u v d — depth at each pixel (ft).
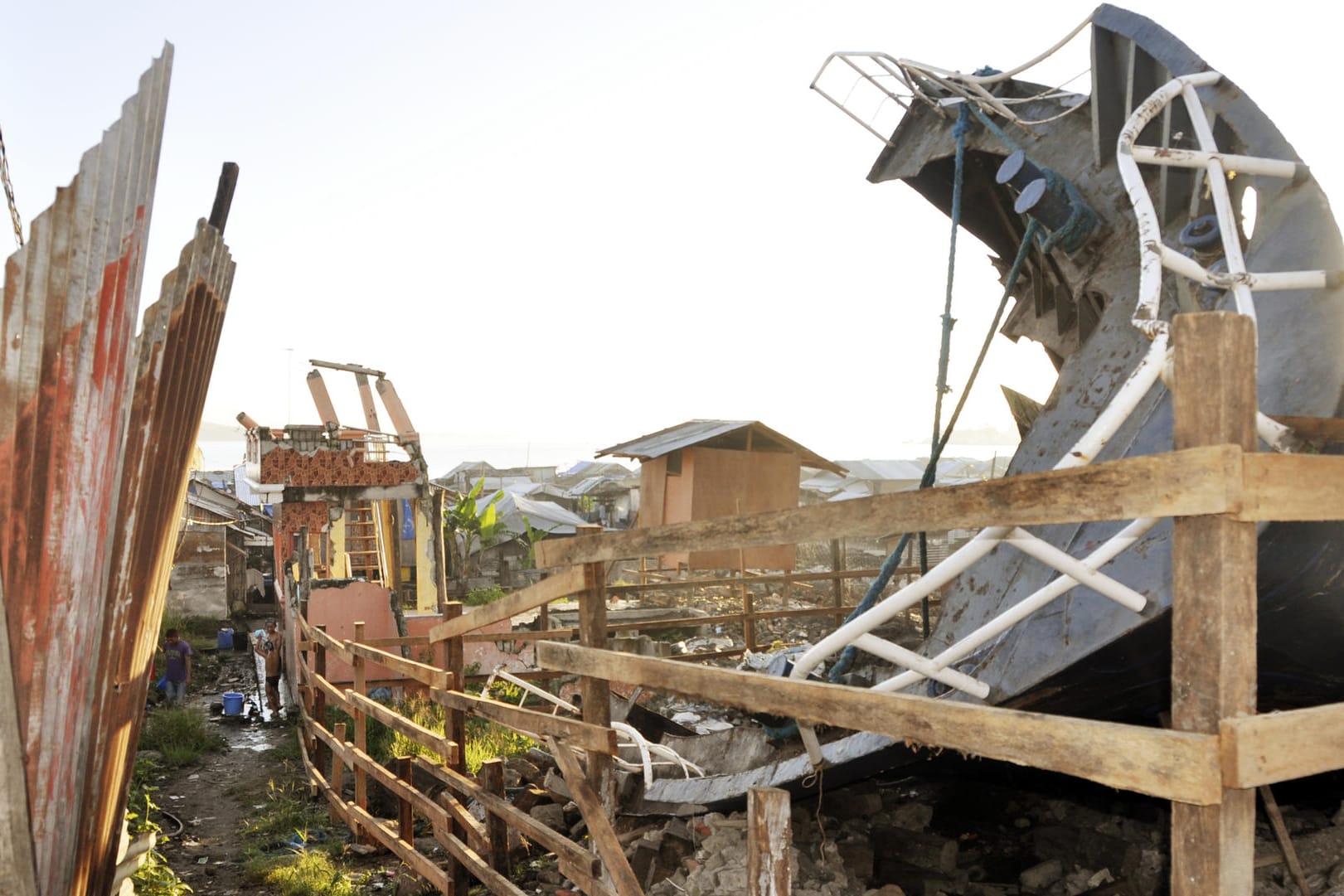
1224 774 5.76
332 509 55.21
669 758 20.79
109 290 11.68
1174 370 6.22
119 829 15.33
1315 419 10.72
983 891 16.42
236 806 29.96
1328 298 11.84
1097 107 17.42
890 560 16.70
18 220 12.82
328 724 37.78
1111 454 14.92
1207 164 12.81
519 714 15.25
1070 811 18.81
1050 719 6.72
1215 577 5.89
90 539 11.77
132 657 14.23
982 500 7.16
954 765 19.67
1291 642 12.62
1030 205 17.61
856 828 18.69
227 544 87.61
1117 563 12.67
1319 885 13.24
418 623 49.90
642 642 38.17
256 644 56.59
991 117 20.36
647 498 55.36
